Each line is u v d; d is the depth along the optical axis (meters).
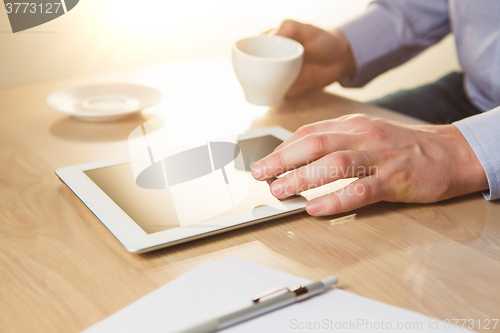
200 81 0.93
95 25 1.12
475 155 0.52
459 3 0.98
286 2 1.43
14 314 0.32
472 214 0.49
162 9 1.21
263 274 0.37
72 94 0.76
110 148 0.63
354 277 0.38
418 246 0.43
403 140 0.52
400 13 1.01
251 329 0.31
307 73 0.87
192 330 0.30
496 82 0.92
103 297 0.35
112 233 0.41
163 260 0.40
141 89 0.80
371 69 0.98
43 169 0.57
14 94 0.84
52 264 0.39
